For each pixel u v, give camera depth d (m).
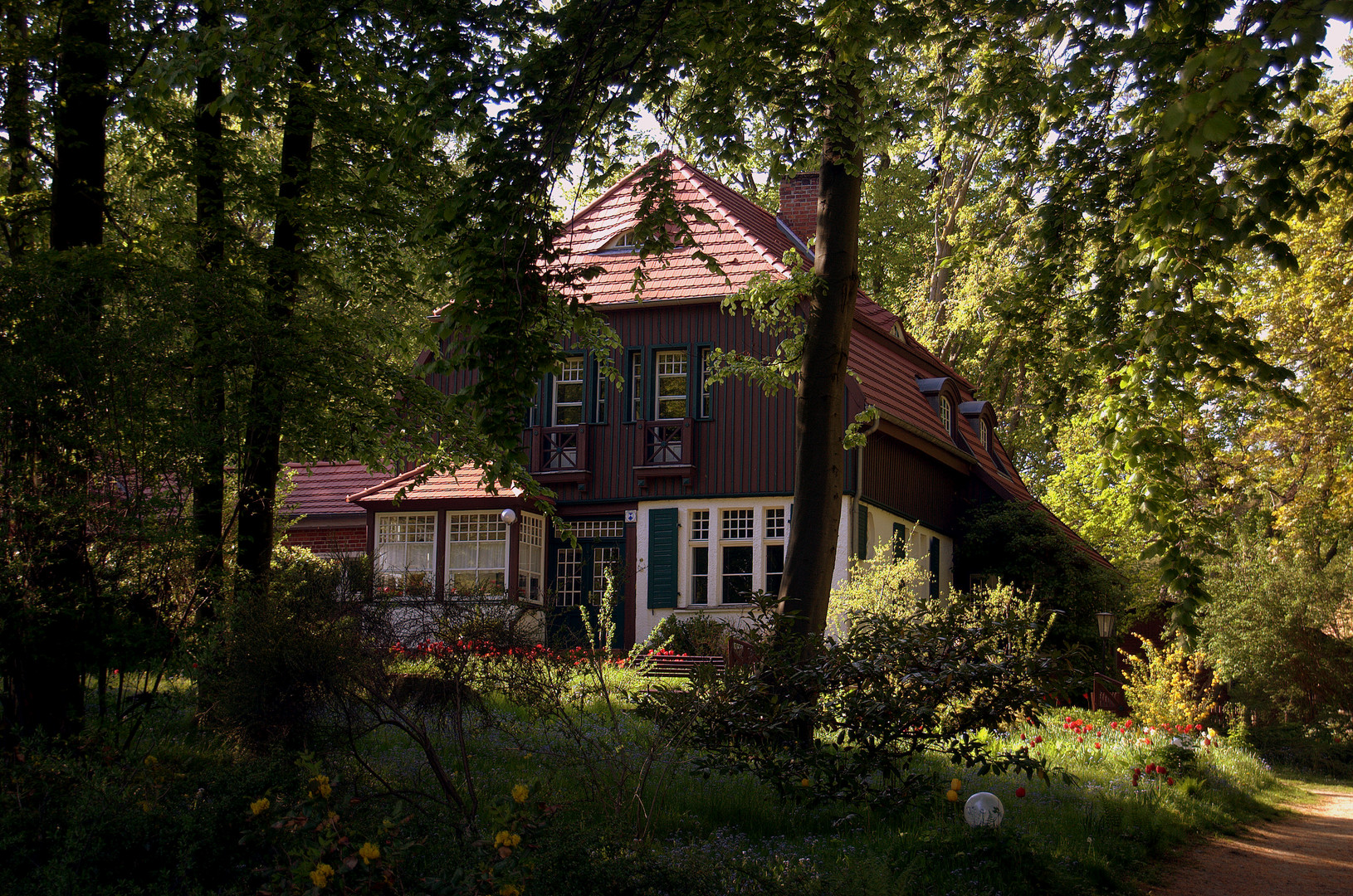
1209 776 11.91
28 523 7.44
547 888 4.88
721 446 21.16
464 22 8.90
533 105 8.70
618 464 21.78
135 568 7.79
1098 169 10.27
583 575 21.95
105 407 7.66
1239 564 22.00
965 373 32.31
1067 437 30.38
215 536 9.05
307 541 24.83
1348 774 18.86
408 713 7.57
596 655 9.70
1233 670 21.42
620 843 5.46
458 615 7.45
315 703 7.21
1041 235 10.48
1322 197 7.40
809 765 8.23
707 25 8.85
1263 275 21.97
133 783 6.25
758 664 8.94
